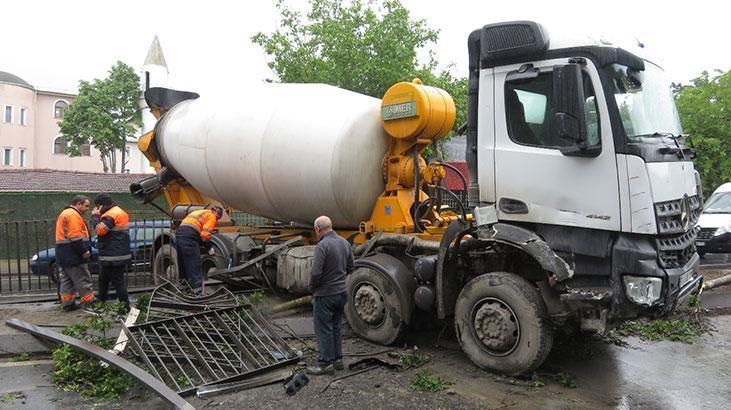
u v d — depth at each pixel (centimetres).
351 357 613
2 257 1661
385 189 760
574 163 518
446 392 519
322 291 559
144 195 1023
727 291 984
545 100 536
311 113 767
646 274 491
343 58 1736
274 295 881
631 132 505
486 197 574
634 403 501
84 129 3316
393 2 1800
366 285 661
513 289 541
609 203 501
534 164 540
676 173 532
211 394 507
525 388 532
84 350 570
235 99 866
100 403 496
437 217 734
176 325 609
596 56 507
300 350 627
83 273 834
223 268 876
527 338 532
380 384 538
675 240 522
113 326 699
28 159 3950
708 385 550
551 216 531
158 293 741
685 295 535
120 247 804
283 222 908
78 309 856
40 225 1698
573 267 525
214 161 855
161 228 1063
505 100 561
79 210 829
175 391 508
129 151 4228
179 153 920
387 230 732
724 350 668
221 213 866
